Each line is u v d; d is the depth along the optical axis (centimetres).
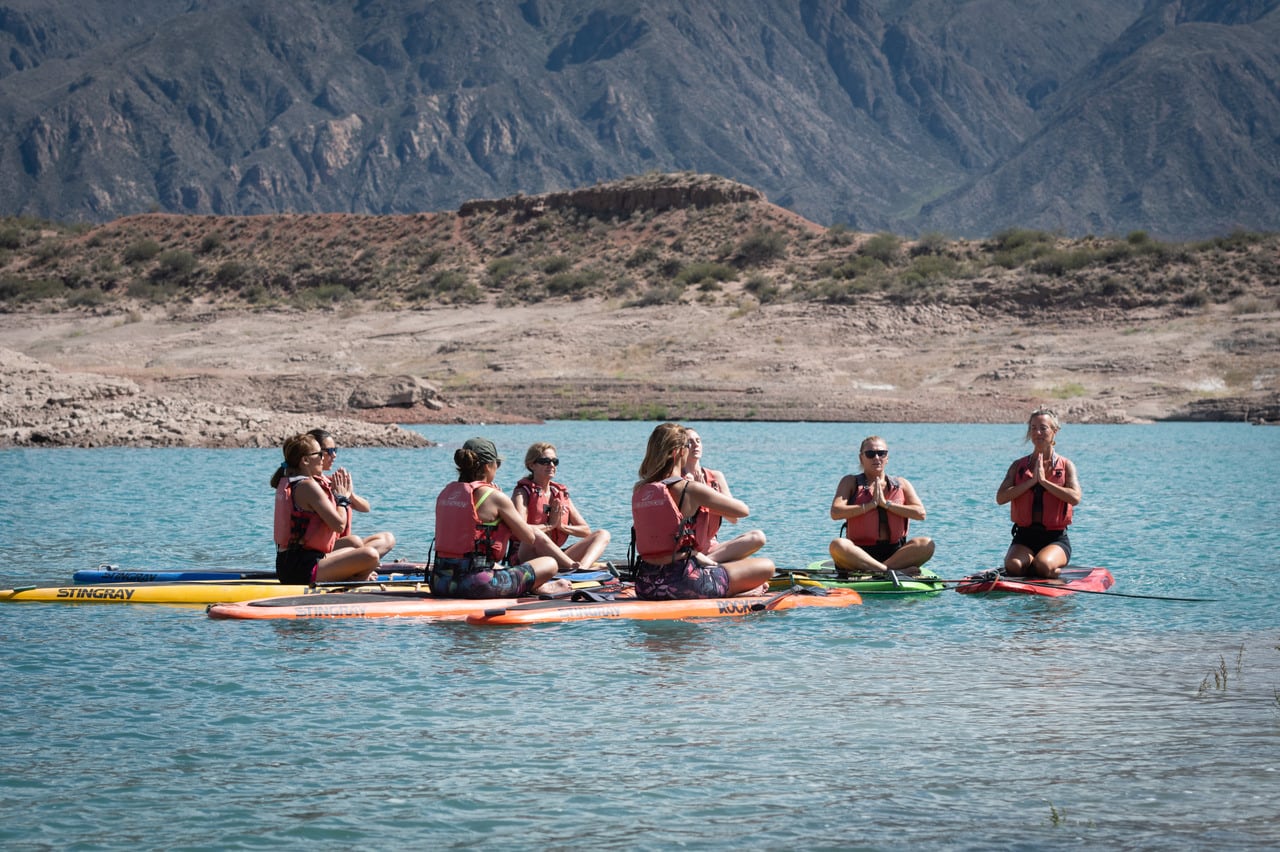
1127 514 2727
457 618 1501
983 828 799
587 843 779
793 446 5731
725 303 12419
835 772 906
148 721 1030
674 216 15412
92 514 2717
